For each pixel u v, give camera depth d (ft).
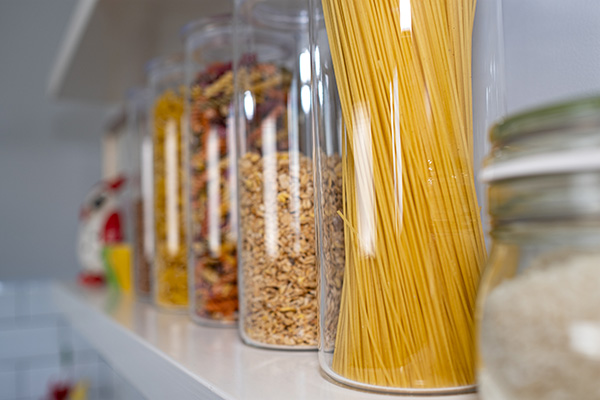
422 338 1.01
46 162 5.84
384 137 1.04
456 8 1.06
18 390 5.61
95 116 5.96
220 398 1.12
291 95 1.60
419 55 1.03
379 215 1.04
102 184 4.42
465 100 1.06
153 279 2.69
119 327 2.09
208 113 2.12
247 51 1.70
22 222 5.75
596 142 0.64
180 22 2.93
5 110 5.74
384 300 1.04
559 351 0.65
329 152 1.16
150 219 3.04
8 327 5.60
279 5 1.62
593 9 1.32
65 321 5.80
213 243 2.06
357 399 1.04
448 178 1.02
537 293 0.69
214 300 2.05
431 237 1.01
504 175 0.72
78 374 5.87
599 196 0.65
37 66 5.86
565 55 1.40
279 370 1.31
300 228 1.56
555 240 0.69
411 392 1.02
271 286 1.58
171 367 1.43
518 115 0.71
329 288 1.17
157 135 2.72
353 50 1.07
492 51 1.15
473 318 1.02
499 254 0.77
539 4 1.48
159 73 2.71
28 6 5.92
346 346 1.11
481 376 0.77
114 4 2.65
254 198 1.64
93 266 4.18
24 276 5.73
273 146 1.61
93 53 3.48
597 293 0.64
